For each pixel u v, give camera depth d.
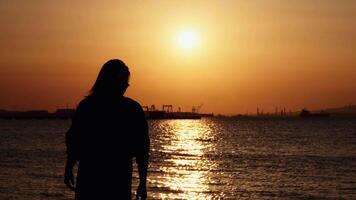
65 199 28.16
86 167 6.02
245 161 56.62
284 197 30.83
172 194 31.62
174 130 161.25
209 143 91.88
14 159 53.94
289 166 50.59
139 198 6.19
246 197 30.81
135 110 6.13
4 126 188.38
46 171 41.78
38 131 138.75
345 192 32.78
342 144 86.06
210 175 42.53
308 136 115.31
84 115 6.09
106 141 5.98
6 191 30.70
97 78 6.23
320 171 45.66
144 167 6.10
